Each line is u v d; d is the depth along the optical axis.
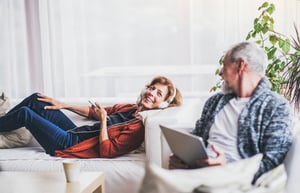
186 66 4.44
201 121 2.71
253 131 2.41
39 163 3.32
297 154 2.32
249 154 2.43
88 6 4.51
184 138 2.27
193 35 4.39
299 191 2.31
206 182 1.84
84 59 4.54
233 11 4.24
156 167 1.80
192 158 2.32
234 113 2.53
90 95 4.57
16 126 3.61
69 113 3.80
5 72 4.55
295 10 4.05
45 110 3.70
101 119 3.47
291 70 3.36
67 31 4.51
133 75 4.54
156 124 3.00
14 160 3.38
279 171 2.14
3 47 4.54
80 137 3.52
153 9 4.47
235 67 2.51
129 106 3.63
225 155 2.45
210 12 4.32
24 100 3.76
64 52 4.52
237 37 4.24
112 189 3.18
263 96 2.45
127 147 3.36
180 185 1.80
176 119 3.01
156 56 4.50
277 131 2.36
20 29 4.51
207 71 4.38
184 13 4.40
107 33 4.53
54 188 2.69
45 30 4.48
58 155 3.45
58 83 4.55
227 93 2.62
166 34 4.46
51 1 4.46
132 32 4.51
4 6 4.50
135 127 3.38
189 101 3.71
